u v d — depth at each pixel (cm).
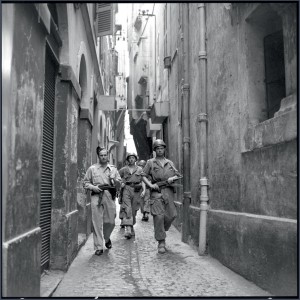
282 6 417
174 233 1025
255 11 509
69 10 630
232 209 581
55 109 611
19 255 315
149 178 734
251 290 454
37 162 389
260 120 522
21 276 320
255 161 497
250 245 491
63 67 614
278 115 430
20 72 332
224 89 623
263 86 532
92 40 995
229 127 596
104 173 729
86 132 916
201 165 717
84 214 896
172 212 731
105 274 555
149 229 1072
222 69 635
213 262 621
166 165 735
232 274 539
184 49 900
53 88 601
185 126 880
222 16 634
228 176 598
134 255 695
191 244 788
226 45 616
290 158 406
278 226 413
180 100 1124
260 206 479
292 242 382
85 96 945
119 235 956
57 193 589
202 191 700
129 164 959
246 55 534
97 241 699
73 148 667
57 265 570
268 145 449
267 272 440
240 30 552
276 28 540
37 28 383
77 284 499
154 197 719
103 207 733
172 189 736
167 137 1480
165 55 1540
